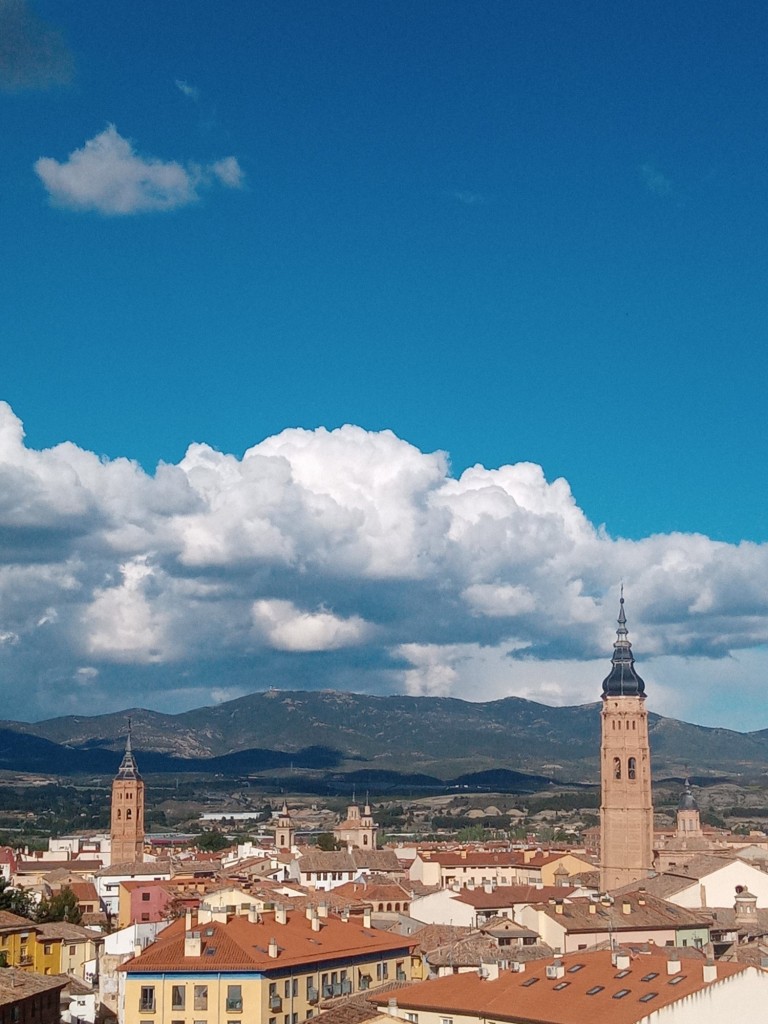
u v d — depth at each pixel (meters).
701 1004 145.88
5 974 186.50
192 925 196.88
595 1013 147.75
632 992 151.38
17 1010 176.50
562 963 168.62
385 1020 152.12
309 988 189.25
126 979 181.50
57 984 188.75
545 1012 152.25
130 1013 180.62
